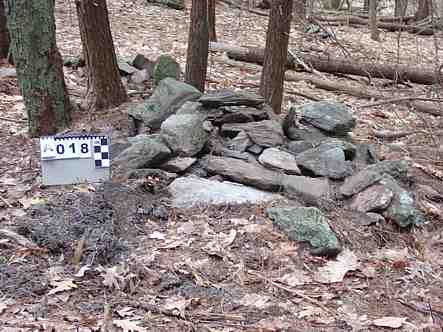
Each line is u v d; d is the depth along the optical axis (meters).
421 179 3.55
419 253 2.80
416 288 2.53
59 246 2.53
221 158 3.20
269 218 2.80
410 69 5.77
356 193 3.04
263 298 2.36
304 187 3.01
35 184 3.05
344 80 5.96
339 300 2.40
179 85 3.62
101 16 3.85
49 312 2.20
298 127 3.55
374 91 5.39
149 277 2.41
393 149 4.04
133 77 4.59
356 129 4.39
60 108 3.68
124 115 3.82
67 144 2.99
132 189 2.91
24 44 3.49
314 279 2.50
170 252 2.56
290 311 2.31
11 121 3.90
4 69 4.80
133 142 3.29
